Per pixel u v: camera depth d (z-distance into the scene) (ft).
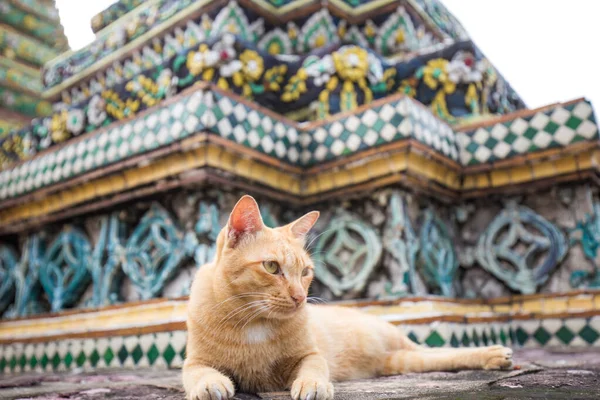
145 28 6.54
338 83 5.24
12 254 5.93
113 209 4.94
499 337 4.16
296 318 2.14
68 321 4.60
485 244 4.83
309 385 1.74
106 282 4.84
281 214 4.91
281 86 5.44
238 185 4.42
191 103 4.19
